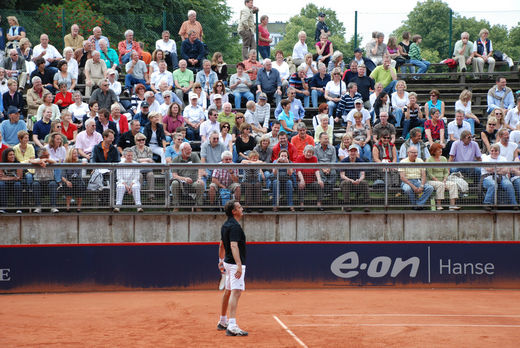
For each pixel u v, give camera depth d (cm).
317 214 1482
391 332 1043
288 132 1853
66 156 1541
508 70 2430
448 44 2892
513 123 1870
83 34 2461
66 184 1442
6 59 2058
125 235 1456
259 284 1475
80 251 1446
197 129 1820
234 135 1712
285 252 1480
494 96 2017
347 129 1823
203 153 1588
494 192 1500
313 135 1894
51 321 1130
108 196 1453
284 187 1485
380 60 2314
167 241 1465
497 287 1498
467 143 1614
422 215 1498
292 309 1241
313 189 1491
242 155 1638
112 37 2520
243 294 1414
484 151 1786
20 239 1431
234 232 1030
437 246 1498
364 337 1008
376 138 1700
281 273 1479
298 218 1480
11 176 1427
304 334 1025
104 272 1451
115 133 1692
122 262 1456
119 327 1080
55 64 2083
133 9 3216
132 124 1641
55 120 1620
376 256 1493
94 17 2500
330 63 2191
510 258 1502
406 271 1497
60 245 1441
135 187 1455
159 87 1923
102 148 1541
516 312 1222
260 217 1475
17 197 1430
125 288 1455
